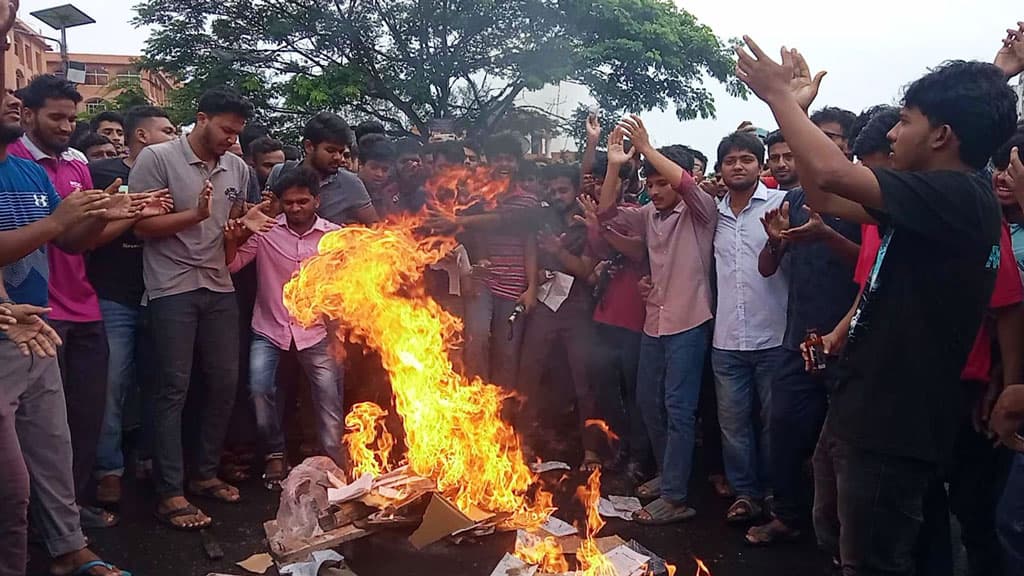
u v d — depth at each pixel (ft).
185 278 12.59
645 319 14.03
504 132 17.56
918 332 7.08
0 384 9.01
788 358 11.71
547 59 63.26
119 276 13.10
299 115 64.95
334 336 14.32
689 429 13.26
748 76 7.13
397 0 65.16
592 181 16.10
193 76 67.92
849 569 7.72
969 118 6.93
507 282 16.01
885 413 7.20
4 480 8.64
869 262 9.91
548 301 15.80
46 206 10.49
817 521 10.32
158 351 12.53
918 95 7.18
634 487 14.76
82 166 13.04
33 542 11.69
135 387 15.46
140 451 14.47
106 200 9.04
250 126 20.07
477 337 15.97
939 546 9.29
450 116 66.85
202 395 13.53
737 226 12.73
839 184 6.77
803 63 8.14
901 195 6.72
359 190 15.38
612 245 14.75
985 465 9.79
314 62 68.13
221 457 14.87
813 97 7.90
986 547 10.07
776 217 11.47
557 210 16.12
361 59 66.18
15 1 8.21
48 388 9.91
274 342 13.92
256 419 14.12
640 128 13.39
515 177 16.61
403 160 17.78
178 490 12.72
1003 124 7.01
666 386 13.34
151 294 12.53
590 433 15.67
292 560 8.52
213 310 12.98
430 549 8.85
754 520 13.07
